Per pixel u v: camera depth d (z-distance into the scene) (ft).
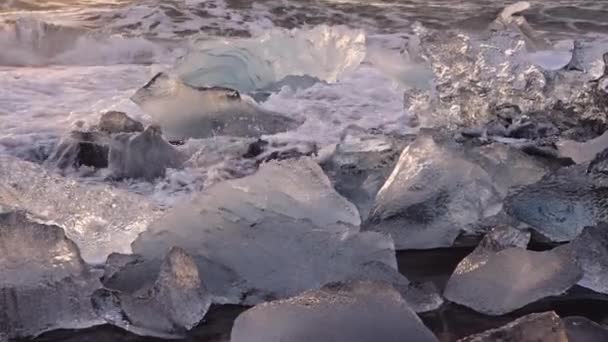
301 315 5.56
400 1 35.17
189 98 12.57
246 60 15.40
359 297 5.69
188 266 6.52
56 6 31.53
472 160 8.86
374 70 17.04
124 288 6.70
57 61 20.61
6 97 14.40
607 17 31.35
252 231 7.12
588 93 12.37
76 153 10.92
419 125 13.23
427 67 15.55
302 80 15.66
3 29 20.95
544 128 12.35
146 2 31.04
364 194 8.95
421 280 7.37
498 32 14.52
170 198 9.64
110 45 21.42
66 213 8.05
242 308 6.75
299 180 7.61
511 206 8.46
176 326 6.23
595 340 5.49
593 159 8.64
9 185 8.38
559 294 6.81
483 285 6.73
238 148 11.51
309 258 6.96
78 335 6.25
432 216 8.17
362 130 12.85
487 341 5.33
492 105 13.00
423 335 5.52
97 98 14.62
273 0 32.14
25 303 6.24
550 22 30.53
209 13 29.63
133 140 10.59
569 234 8.26
